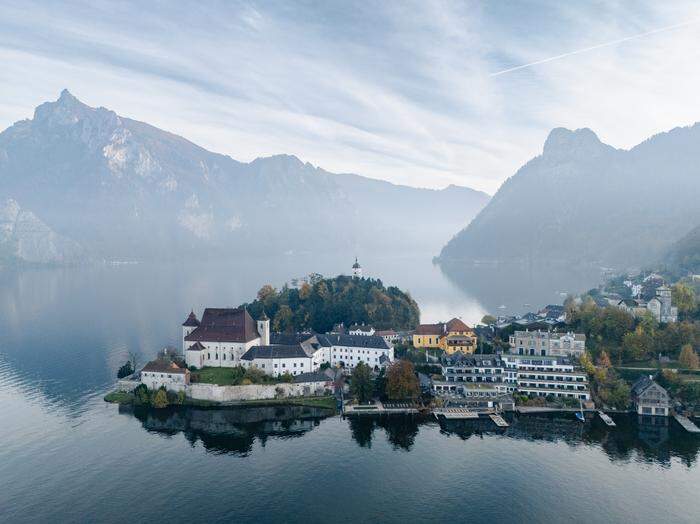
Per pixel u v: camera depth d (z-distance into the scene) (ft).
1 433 632.38
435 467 554.87
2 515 464.65
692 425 649.61
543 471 545.85
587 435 630.33
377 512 474.49
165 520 460.55
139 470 545.85
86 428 648.79
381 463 563.89
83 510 474.49
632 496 498.69
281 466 556.51
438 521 460.55
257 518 464.65
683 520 461.78
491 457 577.02
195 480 526.98
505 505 484.74
